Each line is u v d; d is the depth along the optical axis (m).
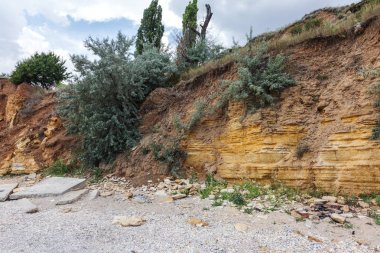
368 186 6.79
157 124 11.73
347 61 8.45
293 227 5.83
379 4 8.84
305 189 7.62
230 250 4.88
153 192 9.11
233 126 9.29
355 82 7.85
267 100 8.89
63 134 13.94
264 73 9.21
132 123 12.39
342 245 5.02
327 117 7.96
